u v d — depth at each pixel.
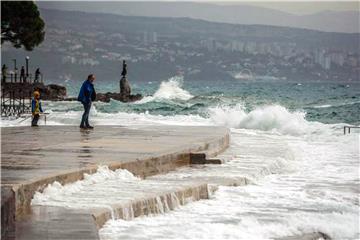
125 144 42.97
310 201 30.12
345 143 64.50
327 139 69.00
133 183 29.97
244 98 190.50
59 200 25.44
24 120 79.81
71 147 40.84
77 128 59.91
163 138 48.19
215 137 48.69
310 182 36.41
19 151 38.25
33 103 63.53
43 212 23.25
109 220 23.64
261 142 56.31
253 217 26.09
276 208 28.27
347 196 31.83
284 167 42.53
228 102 175.62
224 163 40.38
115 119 88.06
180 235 22.42
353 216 26.73
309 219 25.88
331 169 42.59
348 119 117.81
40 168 30.17
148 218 25.16
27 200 24.73
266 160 41.81
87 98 59.97
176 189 28.22
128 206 24.77
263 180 36.62
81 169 29.78
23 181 25.55
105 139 47.12
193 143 43.53
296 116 83.44
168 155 36.97
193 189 29.20
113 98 189.62
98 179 30.28
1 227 18.97
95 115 100.62
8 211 20.17
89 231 20.42
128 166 33.09
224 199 29.77
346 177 38.66
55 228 20.84
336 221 25.84
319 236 23.48
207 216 26.06
